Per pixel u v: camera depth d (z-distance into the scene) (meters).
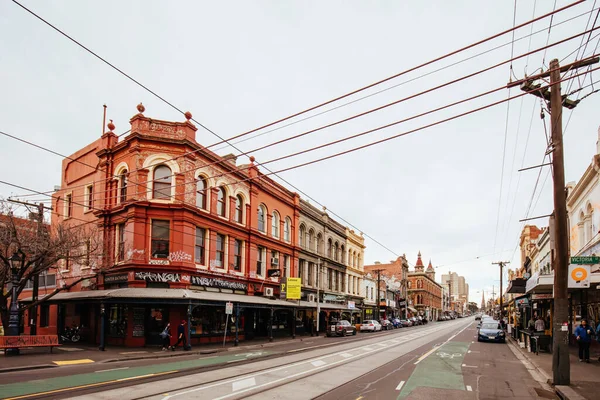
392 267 95.94
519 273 68.56
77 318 29.23
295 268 40.66
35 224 24.11
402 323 69.06
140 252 25.52
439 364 18.14
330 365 17.20
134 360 19.09
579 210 25.97
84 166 31.73
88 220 29.75
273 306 32.03
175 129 27.38
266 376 14.24
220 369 15.89
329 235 49.59
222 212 31.03
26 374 14.57
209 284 28.27
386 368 16.58
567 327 13.28
